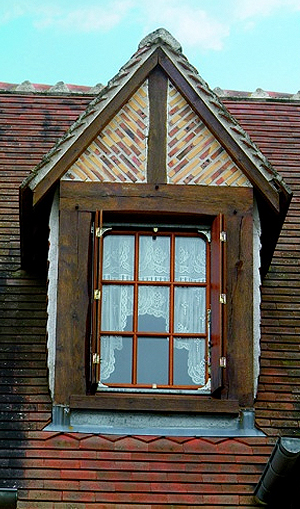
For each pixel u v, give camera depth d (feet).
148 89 39.91
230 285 37.93
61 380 36.73
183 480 35.24
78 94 51.16
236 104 51.83
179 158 39.27
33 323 40.16
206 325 37.99
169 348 37.60
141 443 36.09
